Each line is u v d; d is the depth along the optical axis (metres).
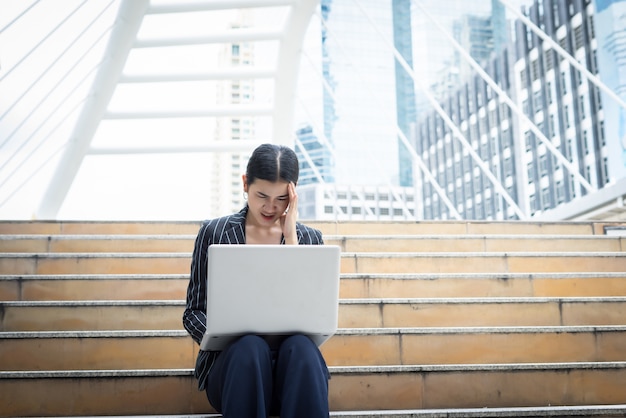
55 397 2.29
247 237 2.11
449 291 3.18
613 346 2.68
